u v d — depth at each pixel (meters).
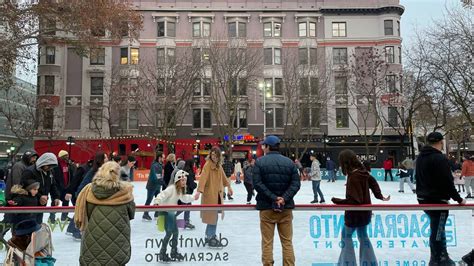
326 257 5.12
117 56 38.88
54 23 24.94
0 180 13.12
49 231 4.77
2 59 24.47
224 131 34.06
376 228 5.18
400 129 36.84
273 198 4.89
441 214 5.19
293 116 34.38
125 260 4.02
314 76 35.00
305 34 40.38
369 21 40.47
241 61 32.16
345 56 39.53
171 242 5.13
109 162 4.20
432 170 5.22
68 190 8.55
